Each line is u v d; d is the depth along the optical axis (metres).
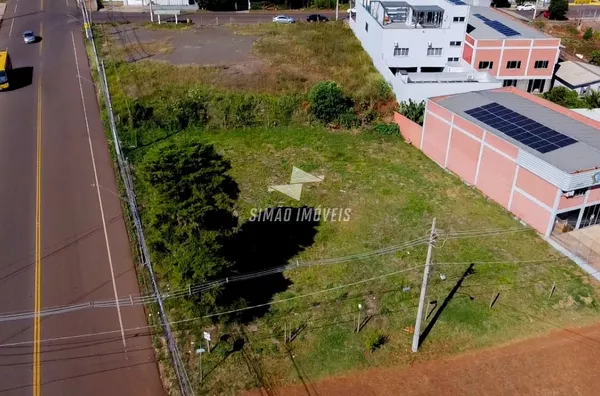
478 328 25.91
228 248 27.83
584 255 30.45
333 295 27.61
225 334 25.11
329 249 31.02
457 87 46.50
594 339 25.47
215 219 25.41
